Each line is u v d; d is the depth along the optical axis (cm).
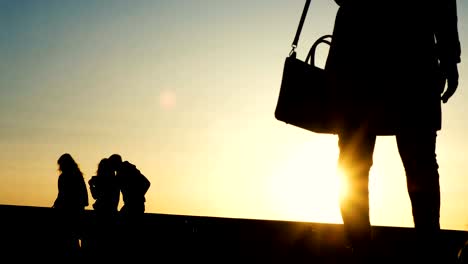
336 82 327
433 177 302
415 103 305
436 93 310
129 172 1041
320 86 340
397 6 312
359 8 322
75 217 975
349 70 321
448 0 307
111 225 1005
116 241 977
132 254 902
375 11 316
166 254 858
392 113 308
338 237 921
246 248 902
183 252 860
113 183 1020
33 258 855
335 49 330
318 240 888
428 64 309
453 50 309
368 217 315
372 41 315
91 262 901
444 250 295
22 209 1573
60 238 963
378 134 316
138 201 1034
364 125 315
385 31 312
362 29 319
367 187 316
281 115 343
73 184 998
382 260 304
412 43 309
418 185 301
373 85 312
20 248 943
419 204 299
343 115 324
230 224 1559
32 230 1150
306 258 683
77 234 977
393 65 309
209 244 1001
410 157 305
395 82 308
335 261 589
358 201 314
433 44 313
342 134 324
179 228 1302
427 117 305
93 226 997
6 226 1270
